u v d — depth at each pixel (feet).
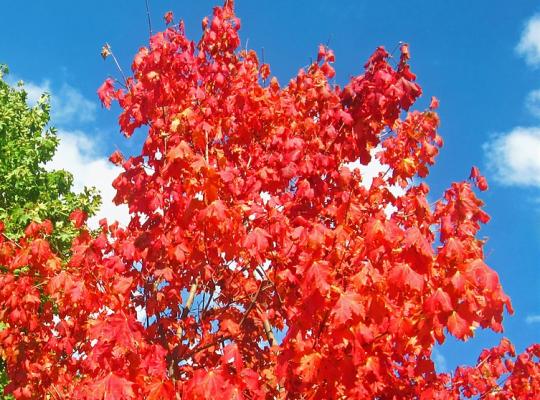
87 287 17.26
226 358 14.39
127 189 18.99
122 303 16.60
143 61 19.80
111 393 14.32
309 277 13.69
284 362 14.40
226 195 18.42
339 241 15.08
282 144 19.85
